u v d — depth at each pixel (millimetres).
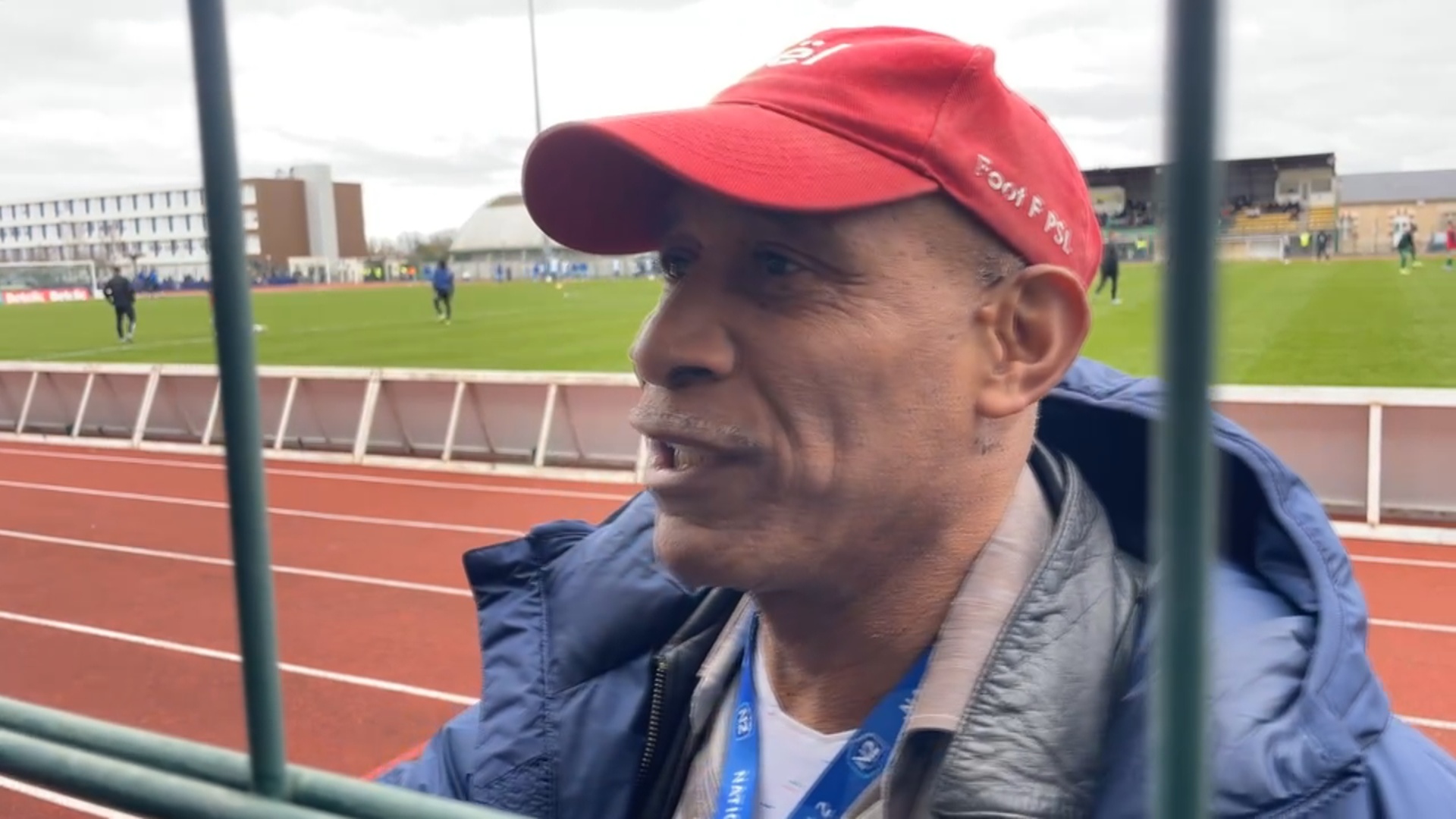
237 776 785
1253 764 832
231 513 746
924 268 911
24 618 6566
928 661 1036
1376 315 19375
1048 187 972
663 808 1298
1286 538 1039
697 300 940
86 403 13586
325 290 56469
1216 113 458
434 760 1520
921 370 913
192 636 6188
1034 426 1123
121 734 840
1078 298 959
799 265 902
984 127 934
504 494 9805
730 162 878
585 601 1402
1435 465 7641
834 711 1092
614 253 1171
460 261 75562
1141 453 1209
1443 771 960
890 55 932
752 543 948
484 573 1521
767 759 1140
